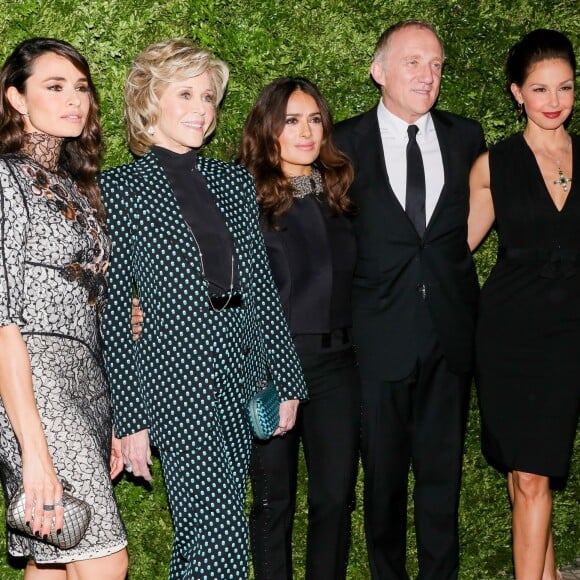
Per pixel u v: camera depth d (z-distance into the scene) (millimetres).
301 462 4266
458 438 3943
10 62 3111
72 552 3094
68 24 3893
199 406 3234
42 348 3008
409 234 3807
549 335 3865
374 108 3957
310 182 3725
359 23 4172
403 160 3867
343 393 3734
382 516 3992
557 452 3877
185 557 3354
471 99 4266
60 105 3086
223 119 4098
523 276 3898
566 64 3846
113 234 3236
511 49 3963
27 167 3014
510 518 4496
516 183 3902
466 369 3930
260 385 3488
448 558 4027
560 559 4598
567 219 3869
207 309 3238
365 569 4402
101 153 3330
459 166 3900
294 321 3660
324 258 3676
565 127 4367
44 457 2910
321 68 4141
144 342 3268
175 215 3256
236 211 3381
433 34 3832
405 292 3826
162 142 3355
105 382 3264
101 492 3072
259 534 3854
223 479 3271
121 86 3951
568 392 3867
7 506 3184
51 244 2996
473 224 4027
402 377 3834
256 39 4059
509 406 3918
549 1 4266
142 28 3953
